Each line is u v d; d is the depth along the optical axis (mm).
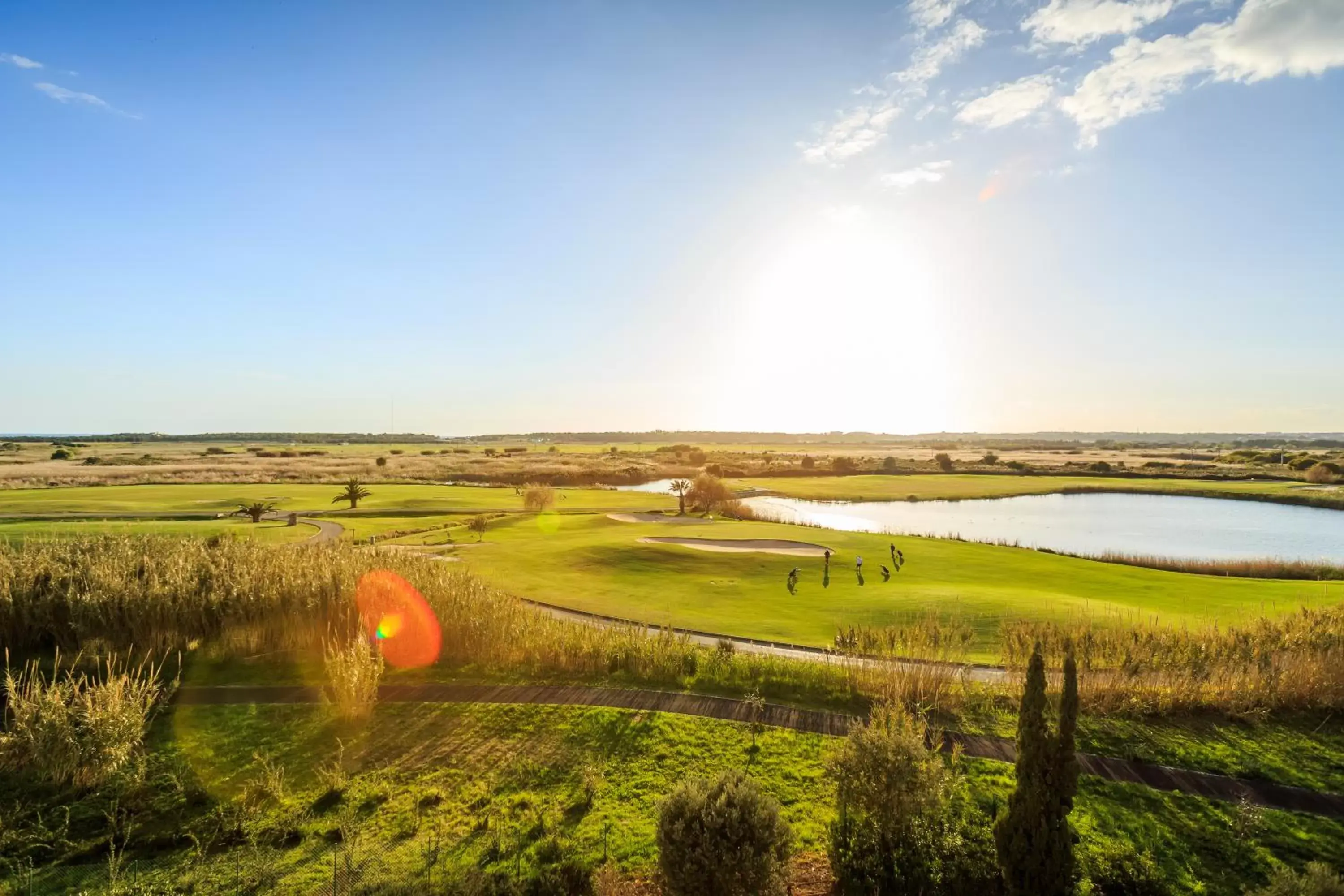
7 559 24031
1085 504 92250
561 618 27703
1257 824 12203
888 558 42469
